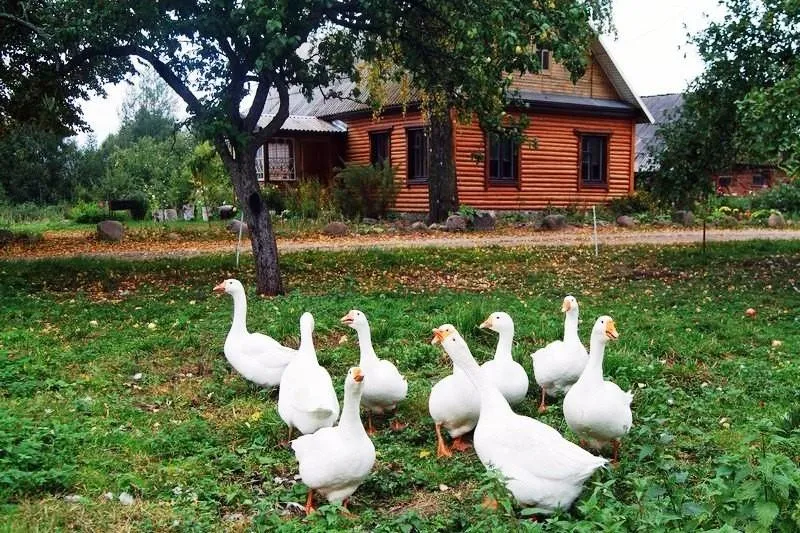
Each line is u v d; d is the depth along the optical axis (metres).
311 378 5.90
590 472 4.47
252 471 5.52
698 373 8.27
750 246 21.23
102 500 4.81
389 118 31.50
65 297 12.52
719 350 9.17
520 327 9.88
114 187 45.62
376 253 18.62
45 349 8.67
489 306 11.21
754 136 12.97
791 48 15.34
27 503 4.64
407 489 5.28
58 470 5.05
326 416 5.61
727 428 6.44
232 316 10.47
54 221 37.53
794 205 36.53
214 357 8.56
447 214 27.42
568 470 4.50
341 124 34.00
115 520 4.54
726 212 34.34
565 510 4.62
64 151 50.94
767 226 31.25
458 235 24.72
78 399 6.90
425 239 23.38
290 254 18.39
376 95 20.77
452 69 13.76
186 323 10.07
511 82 12.78
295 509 4.95
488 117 13.98
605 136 33.06
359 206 29.00
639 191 33.31
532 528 4.02
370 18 12.72
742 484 3.95
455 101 14.30
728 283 14.82
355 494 5.21
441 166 27.30
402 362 8.34
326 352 8.60
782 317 11.29
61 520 4.46
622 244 21.94
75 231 29.03
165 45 11.87
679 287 14.20
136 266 16.38
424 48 13.88
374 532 4.39
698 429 6.22
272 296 12.50
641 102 33.00
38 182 48.91
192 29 11.64
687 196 19.39
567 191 32.16
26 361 8.01
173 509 4.73
